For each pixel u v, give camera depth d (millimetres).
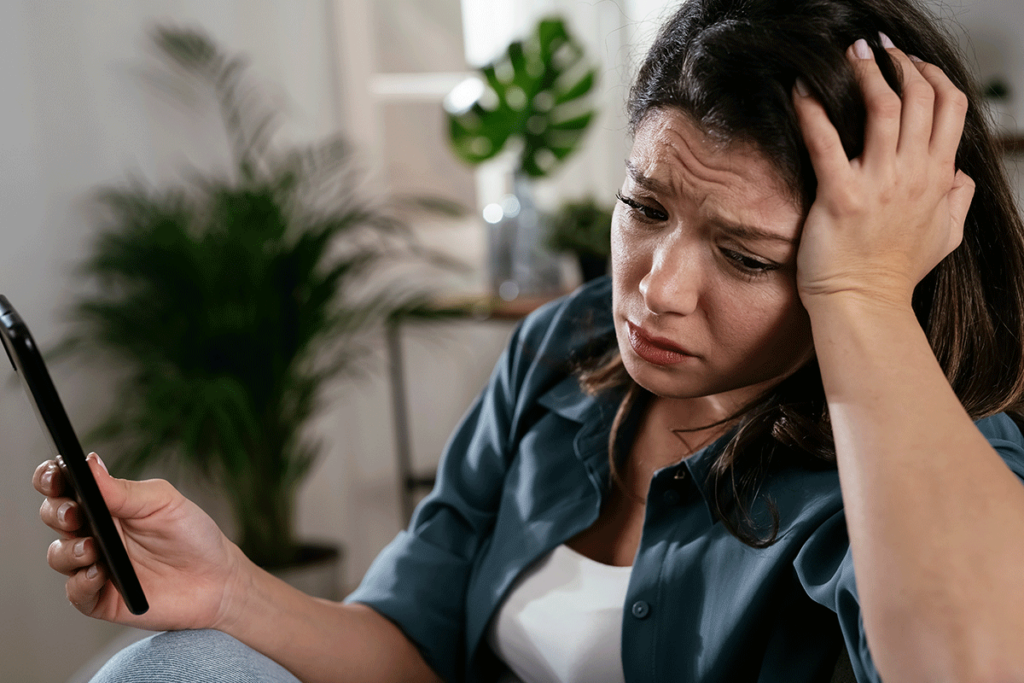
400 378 2527
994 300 700
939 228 623
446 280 2697
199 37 2215
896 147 598
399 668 905
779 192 592
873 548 548
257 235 2059
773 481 755
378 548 2682
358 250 2549
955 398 582
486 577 908
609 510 878
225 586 757
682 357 647
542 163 2498
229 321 2039
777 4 625
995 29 1637
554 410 944
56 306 2047
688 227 617
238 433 2004
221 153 2359
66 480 658
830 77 585
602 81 2682
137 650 700
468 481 1009
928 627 519
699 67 597
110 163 2146
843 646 692
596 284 978
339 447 2584
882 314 596
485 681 948
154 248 2010
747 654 731
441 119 2678
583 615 814
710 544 766
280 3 2439
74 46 2080
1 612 1924
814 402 729
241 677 680
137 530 709
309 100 2506
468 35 2725
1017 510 537
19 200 1987
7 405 1935
